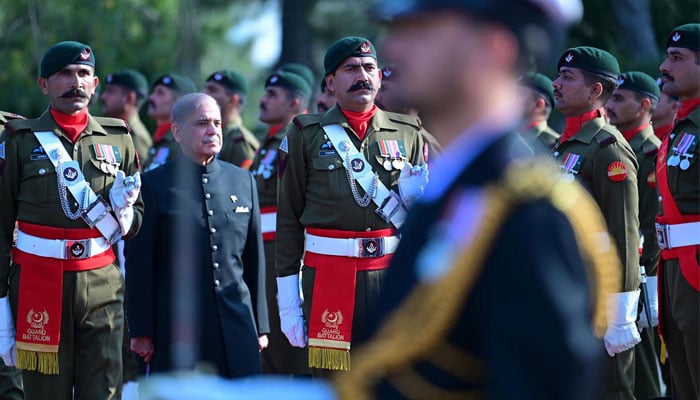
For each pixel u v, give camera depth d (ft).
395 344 18.80
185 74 27.89
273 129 87.97
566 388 16.83
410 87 19.36
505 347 17.22
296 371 73.51
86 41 137.28
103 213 57.21
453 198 18.74
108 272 58.18
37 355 56.70
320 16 192.85
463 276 17.97
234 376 56.65
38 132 57.41
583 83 58.70
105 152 58.49
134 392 72.43
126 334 72.69
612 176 55.93
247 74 214.07
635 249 55.47
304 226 57.21
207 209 57.67
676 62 54.34
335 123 56.75
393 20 19.40
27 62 136.36
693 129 53.16
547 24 19.15
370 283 55.47
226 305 57.11
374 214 55.77
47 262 56.80
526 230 17.52
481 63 18.94
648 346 67.87
